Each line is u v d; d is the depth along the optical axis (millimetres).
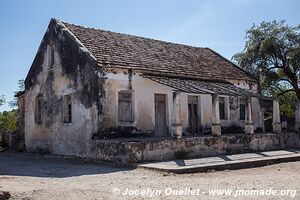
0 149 25016
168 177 10898
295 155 15859
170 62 21078
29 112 22828
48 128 20422
